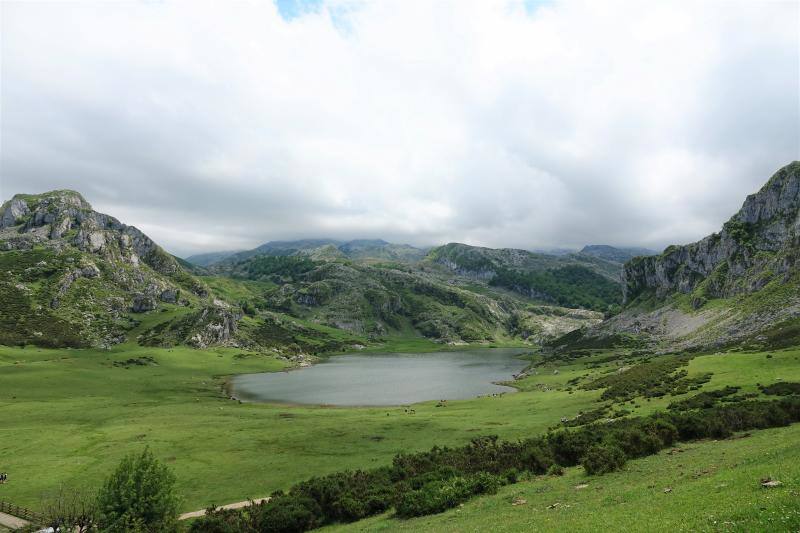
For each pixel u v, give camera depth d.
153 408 130.12
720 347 166.88
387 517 45.66
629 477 38.22
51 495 61.31
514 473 49.31
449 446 76.19
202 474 69.62
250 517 48.59
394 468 58.12
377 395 169.62
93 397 148.12
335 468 69.75
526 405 111.06
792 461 27.06
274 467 71.94
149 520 44.44
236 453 80.25
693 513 22.00
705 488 26.27
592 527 23.81
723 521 19.62
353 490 51.69
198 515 53.47
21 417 113.69
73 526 47.00
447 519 37.88
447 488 45.25
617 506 28.00
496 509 37.56
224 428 99.81
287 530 47.16
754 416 51.84
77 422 108.00
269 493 60.94
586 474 43.84
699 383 87.50
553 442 55.97
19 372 173.50
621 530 22.08
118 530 42.34
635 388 100.69
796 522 17.42
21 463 75.31
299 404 151.12
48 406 128.25
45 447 84.94
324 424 102.06
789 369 81.75
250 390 183.00
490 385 190.75
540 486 42.81
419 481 50.91
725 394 72.56
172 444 86.44
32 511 56.06
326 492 51.91
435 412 114.62
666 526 21.02
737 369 93.12
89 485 64.94
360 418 109.19
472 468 54.06
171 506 45.91
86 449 83.56
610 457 43.44
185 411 125.56
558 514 29.80
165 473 47.22
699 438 51.09
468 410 113.31
